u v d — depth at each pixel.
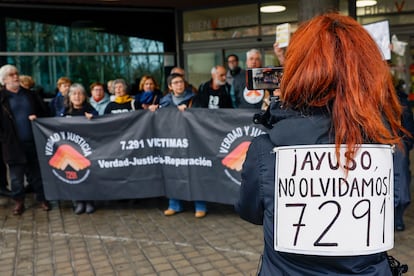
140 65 9.70
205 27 9.45
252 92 5.48
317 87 1.29
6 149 5.59
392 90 1.35
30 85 6.29
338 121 1.28
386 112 1.33
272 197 1.38
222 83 5.80
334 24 1.36
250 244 4.41
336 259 1.30
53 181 5.70
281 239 1.35
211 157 5.11
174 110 5.26
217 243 4.48
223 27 9.22
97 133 5.52
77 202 5.75
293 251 1.33
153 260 4.13
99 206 6.05
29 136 5.71
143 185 5.50
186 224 5.13
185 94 5.74
